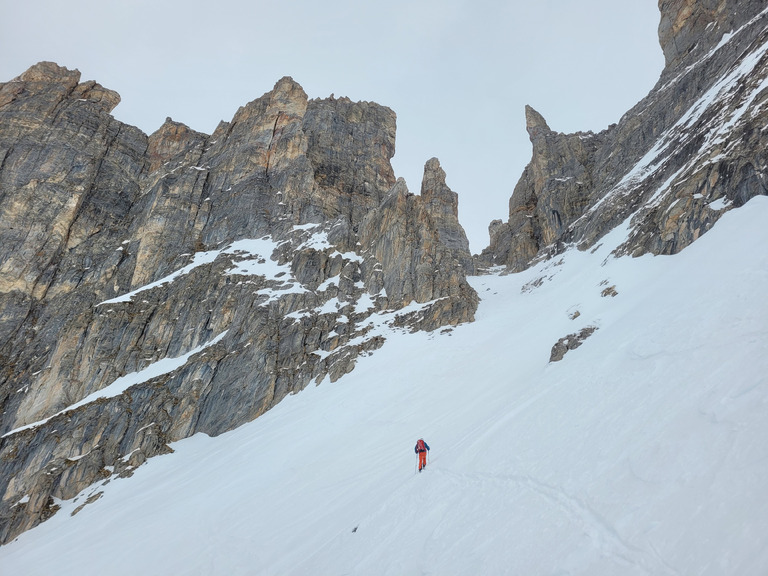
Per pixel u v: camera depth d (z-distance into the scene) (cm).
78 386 5500
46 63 10025
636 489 1202
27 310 6688
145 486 3981
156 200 8038
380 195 9331
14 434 5062
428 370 4347
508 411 2431
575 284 4922
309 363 5100
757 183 3034
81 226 7831
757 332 1638
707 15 7644
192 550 2594
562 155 9119
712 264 2581
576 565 1040
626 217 5328
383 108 11369
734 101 4222
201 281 6588
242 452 3925
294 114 9706
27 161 8156
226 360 5316
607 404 1803
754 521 880
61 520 3925
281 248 6975
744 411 1228
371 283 6238
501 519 1400
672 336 2027
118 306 6244
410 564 1417
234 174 8762
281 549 2177
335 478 2842
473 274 8594
